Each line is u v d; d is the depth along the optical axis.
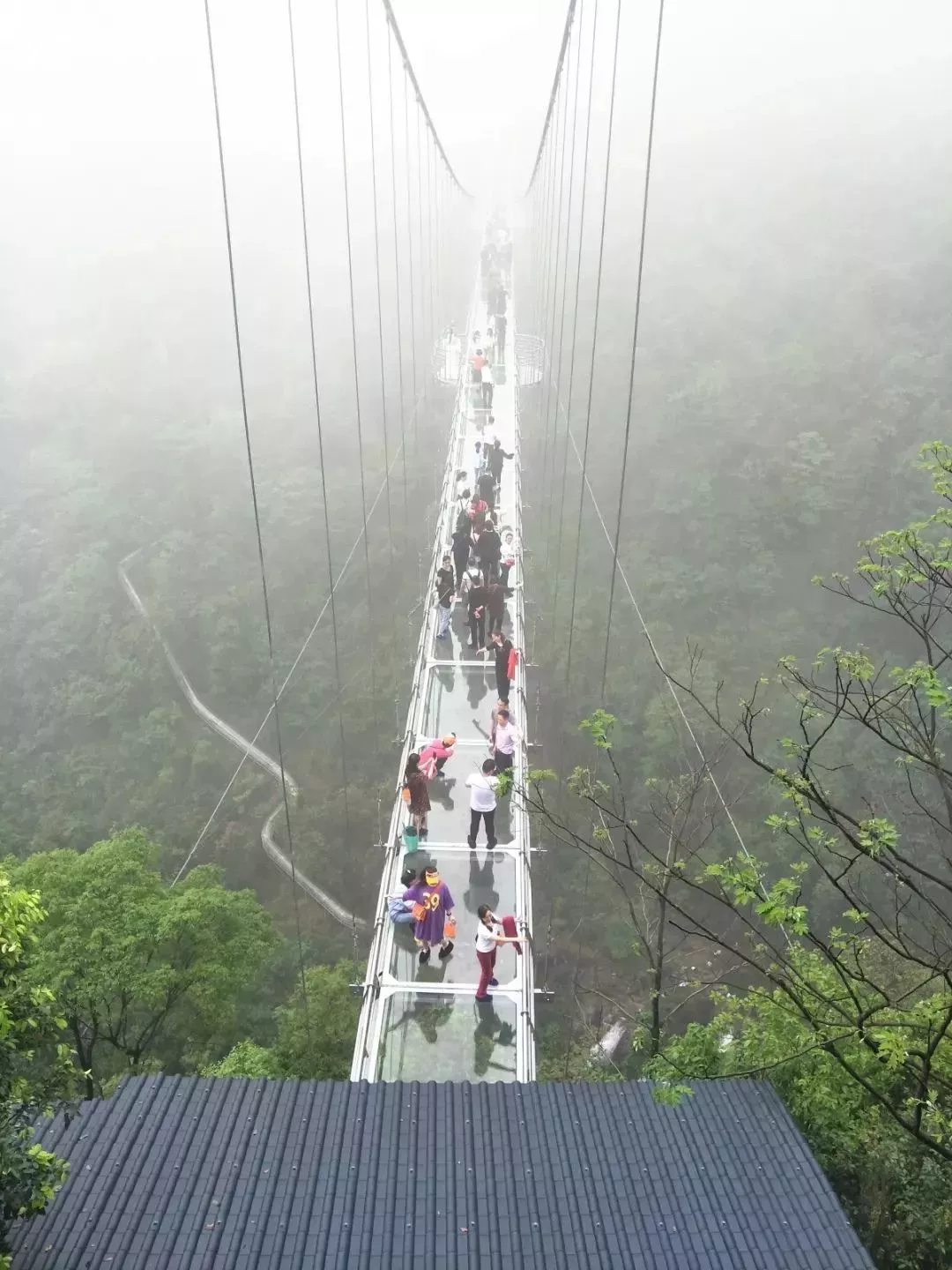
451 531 18.08
